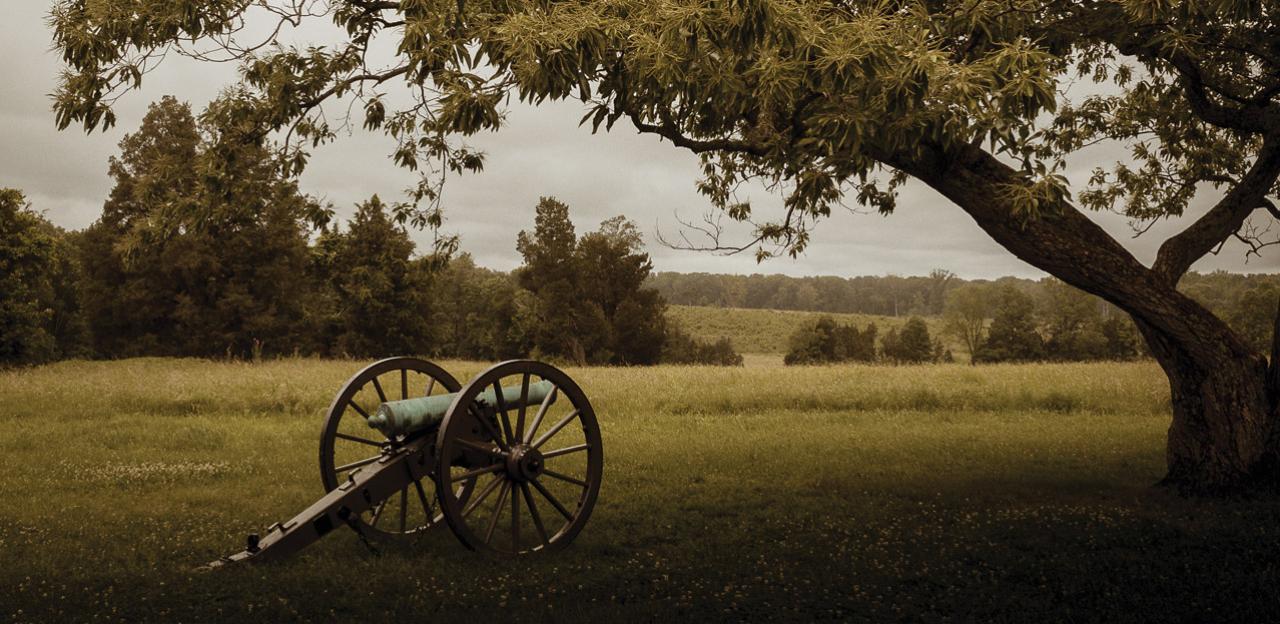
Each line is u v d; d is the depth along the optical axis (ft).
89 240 163.12
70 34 23.76
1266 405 27.30
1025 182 20.95
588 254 223.92
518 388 23.26
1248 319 255.50
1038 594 17.69
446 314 274.98
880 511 26.61
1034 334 305.73
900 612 16.46
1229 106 32.81
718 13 17.61
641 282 229.25
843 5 24.06
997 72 18.57
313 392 58.75
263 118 30.78
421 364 23.43
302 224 170.81
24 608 16.52
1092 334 298.15
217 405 56.18
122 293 159.33
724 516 26.76
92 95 24.86
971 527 24.08
